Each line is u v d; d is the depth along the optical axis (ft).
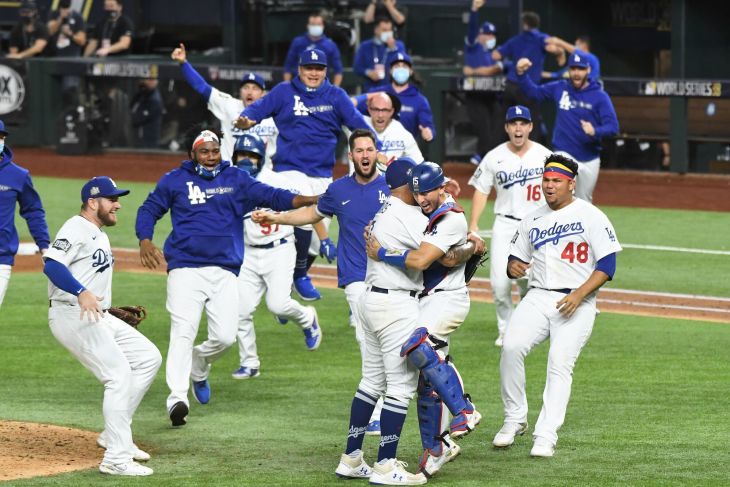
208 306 123.85
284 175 161.58
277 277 144.25
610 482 100.63
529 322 111.45
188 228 122.52
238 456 110.01
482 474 103.55
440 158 303.68
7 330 165.58
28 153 336.90
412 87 197.06
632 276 196.34
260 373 143.95
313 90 160.86
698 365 143.54
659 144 289.94
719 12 306.14
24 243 227.40
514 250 113.80
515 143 148.87
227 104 174.81
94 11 352.28
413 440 116.16
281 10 339.16
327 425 121.19
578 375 139.64
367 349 103.81
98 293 110.11
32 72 337.11
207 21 349.61
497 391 133.49
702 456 108.06
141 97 327.88
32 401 131.34
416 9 333.21
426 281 108.88
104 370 106.93
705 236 227.20
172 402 119.65
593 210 110.32
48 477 102.83
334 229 238.68
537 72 282.56
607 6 325.42
